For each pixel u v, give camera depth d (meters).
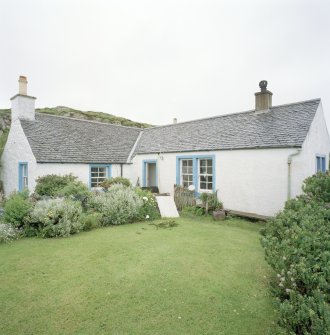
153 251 6.09
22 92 14.86
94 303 3.79
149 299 3.91
